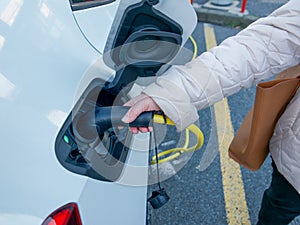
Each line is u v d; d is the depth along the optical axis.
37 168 0.69
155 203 1.26
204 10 4.91
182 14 1.28
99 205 0.82
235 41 0.95
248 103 2.97
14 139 0.68
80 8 0.92
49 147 0.72
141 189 1.08
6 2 0.74
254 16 4.69
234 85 0.93
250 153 1.32
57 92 0.75
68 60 0.80
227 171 2.28
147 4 1.11
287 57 0.95
